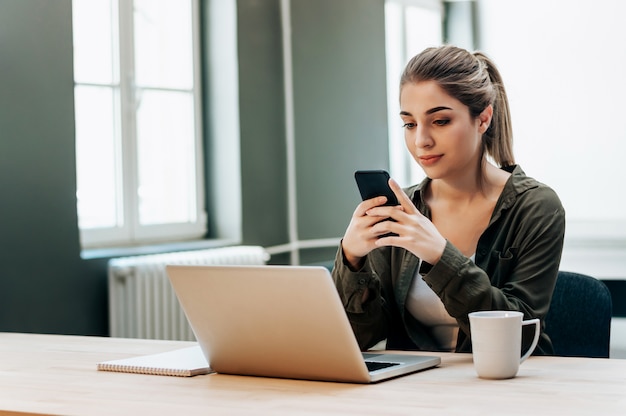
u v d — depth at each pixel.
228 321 1.74
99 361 1.99
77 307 3.96
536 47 6.59
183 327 4.36
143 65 4.62
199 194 4.95
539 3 6.59
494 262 2.12
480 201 2.19
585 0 6.41
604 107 6.37
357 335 2.10
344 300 2.05
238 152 4.93
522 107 6.65
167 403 1.54
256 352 1.74
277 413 1.44
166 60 4.77
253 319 1.71
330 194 5.64
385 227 1.89
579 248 6.13
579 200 6.44
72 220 3.94
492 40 6.78
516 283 2.04
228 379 1.76
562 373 1.71
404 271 2.18
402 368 1.74
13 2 3.67
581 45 6.44
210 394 1.61
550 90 6.54
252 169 5.03
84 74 4.27
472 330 1.70
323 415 1.41
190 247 4.62
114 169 4.44
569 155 6.48
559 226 2.08
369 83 5.96
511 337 1.67
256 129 5.06
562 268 6.05
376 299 2.09
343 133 5.74
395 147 6.51
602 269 5.96
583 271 5.99
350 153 5.80
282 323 1.67
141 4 4.61
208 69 4.99
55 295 3.86
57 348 2.18
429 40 6.87
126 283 4.08
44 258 3.81
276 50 5.21
